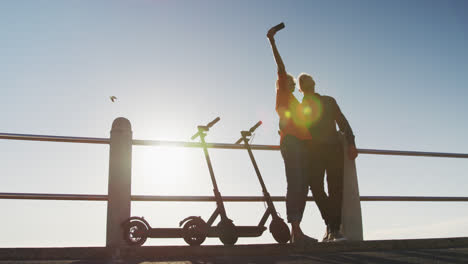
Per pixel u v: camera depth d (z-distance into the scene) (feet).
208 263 9.97
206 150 15.12
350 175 15.76
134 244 13.07
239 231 14.12
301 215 13.35
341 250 12.10
